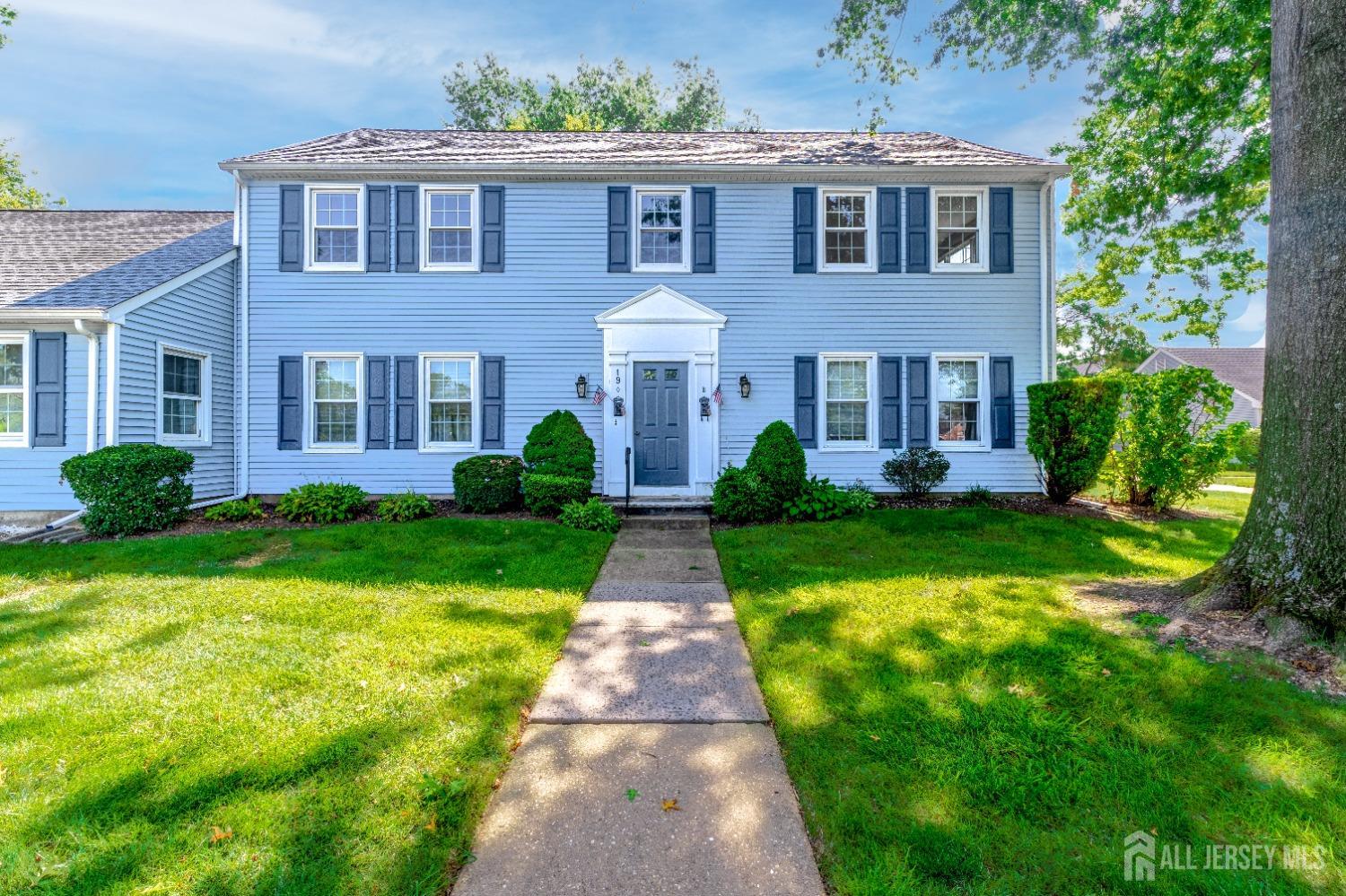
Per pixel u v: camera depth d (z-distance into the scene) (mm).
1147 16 9820
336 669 3621
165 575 5754
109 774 2547
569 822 2357
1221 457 8547
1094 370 26328
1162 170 11805
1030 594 5059
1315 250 3979
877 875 2055
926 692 3340
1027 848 2184
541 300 10461
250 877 2020
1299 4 4086
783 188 10516
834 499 8688
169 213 12969
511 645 4043
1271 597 3922
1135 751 2768
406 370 10367
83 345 8273
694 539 7828
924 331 10547
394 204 10383
